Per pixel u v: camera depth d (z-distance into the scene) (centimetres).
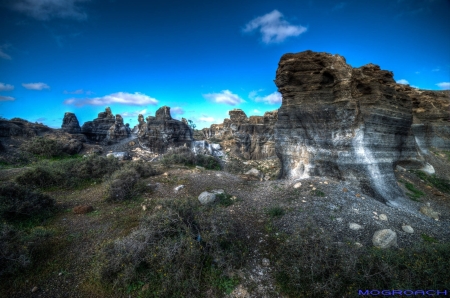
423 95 2436
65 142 2362
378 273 452
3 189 725
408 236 667
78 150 2388
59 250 557
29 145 1956
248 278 496
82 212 784
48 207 785
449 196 1348
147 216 664
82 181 1160
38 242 565
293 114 1328
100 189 1040
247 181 1293
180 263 483
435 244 614
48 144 2005
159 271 465
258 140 4578
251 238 649
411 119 1434
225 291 461
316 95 1233
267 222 745
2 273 451
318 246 534
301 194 930
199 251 508
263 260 549
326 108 1181
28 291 434
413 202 1116
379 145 1205
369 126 1155
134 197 948
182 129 3556
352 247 563
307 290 454
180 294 441
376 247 589
